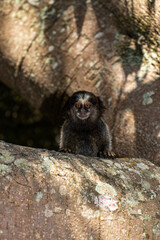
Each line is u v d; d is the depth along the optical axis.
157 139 4.54
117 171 3.65
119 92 5.02
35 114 8.16
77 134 5.18
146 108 4.75
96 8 5.58
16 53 6.04
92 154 5.12
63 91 5.58
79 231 3.02
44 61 5.77
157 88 4.81
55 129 8.01
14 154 3.17
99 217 3.15
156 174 3.85
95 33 5.46
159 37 4.94
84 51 5.45
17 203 2.88
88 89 5.31
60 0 5.88
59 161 3.36
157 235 3.32
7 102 8.22
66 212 3.04
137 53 5.14
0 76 6.74
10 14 6.17
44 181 3.08
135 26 5.16
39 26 5.89
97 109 5.02
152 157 4.52
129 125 4.80
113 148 4.89
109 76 5.16
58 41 5.68
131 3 5.11
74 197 3.14
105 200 3.26
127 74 5.06
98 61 5.31
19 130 8.12
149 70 4.97
